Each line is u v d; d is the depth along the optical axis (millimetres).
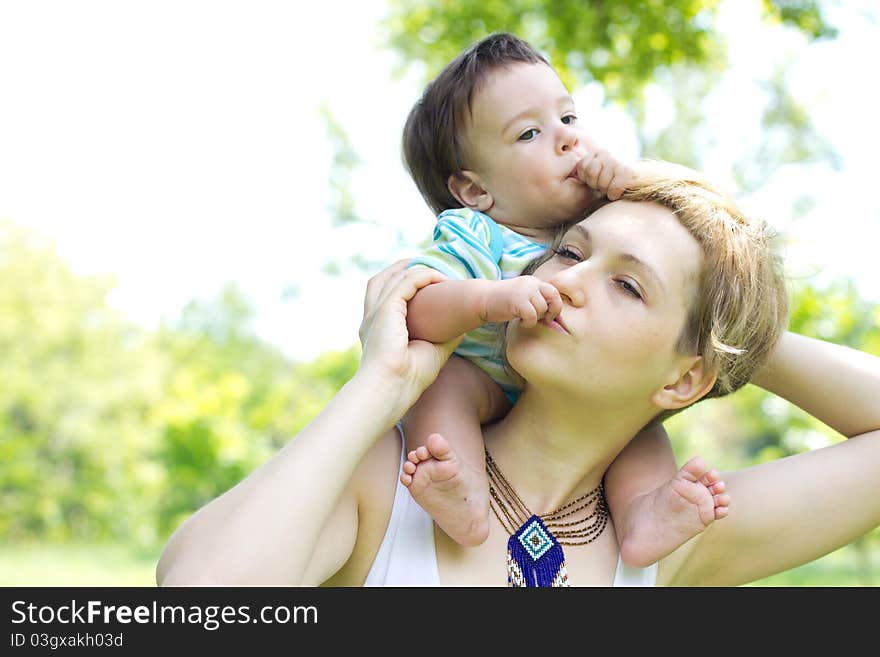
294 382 25234
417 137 3463
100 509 27422
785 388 2785
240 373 46812
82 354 29312
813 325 10578
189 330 53406
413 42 16469
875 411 2699
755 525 2590
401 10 16750
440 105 3340
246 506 1977
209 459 22938
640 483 2541
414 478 2146
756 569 2682
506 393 2736
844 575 17094
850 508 2625
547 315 2270
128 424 28594
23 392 27828
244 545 1929
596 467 2523
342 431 2084
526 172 3127
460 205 3328
